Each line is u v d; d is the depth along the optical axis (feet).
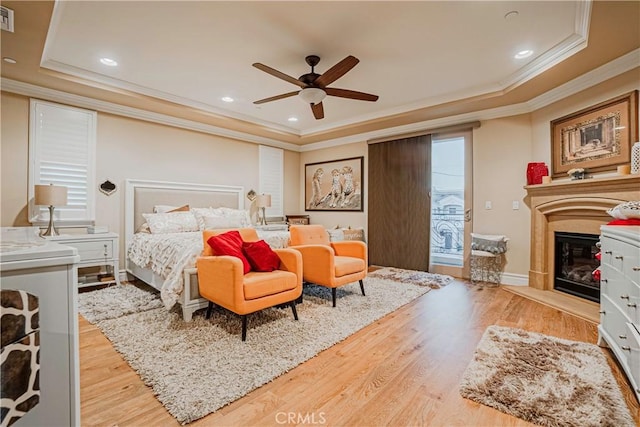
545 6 7.00
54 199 10.52
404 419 4.66
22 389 2.74
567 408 4.81
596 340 7.39
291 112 15.06
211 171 16.38
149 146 14.02
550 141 11.43
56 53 9.25
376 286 12.46
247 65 10.01
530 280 12.16
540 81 10.30
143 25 7.79
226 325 8.09
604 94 9.46
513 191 12.69
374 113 15.03
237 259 7.33
